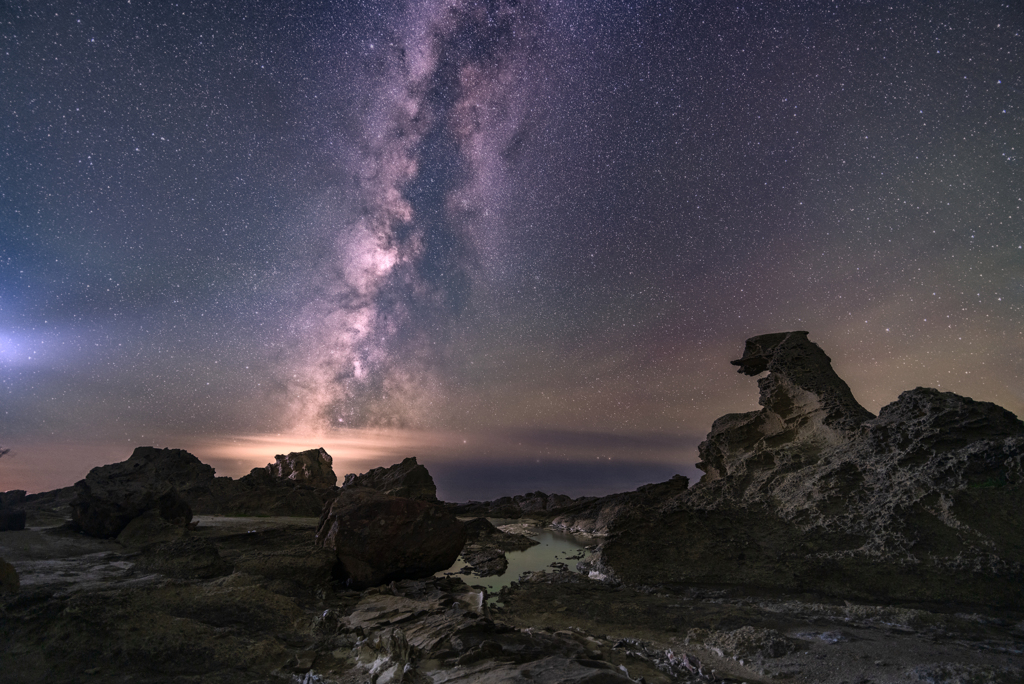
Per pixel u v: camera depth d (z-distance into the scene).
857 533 15.10
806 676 8.37
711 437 24.98
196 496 30.88
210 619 9.83
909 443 16.69
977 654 9.37
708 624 11.66
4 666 7.34
